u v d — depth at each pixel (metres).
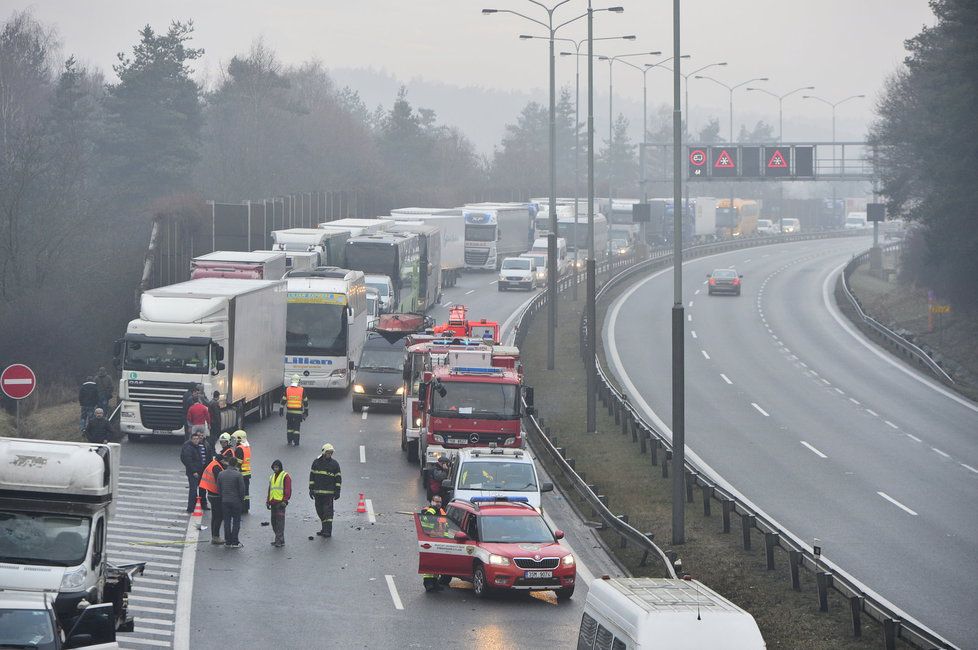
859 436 159.62
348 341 183.88
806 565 87.25
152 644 72.50
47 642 55.41
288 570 91.94
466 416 124.06
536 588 84.81
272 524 99.19
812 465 139.88
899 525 111.56
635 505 116.44
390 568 94.00
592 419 154.88
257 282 161.75
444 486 106.69
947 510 118.38
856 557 99.50
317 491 102.50
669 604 54.69
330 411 172.00
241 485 97.94
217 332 140.62
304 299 182.75
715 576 90.38
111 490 70.94
